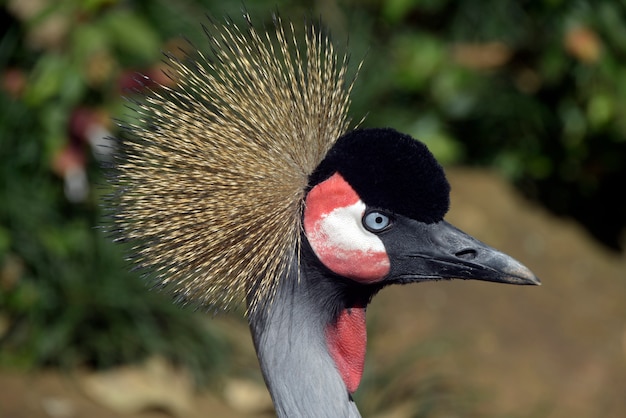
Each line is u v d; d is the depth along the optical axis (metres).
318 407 4.61
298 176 4.60
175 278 4.57
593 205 11.08
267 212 4.53
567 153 10.97
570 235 10.71
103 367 8.40
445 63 10.73
